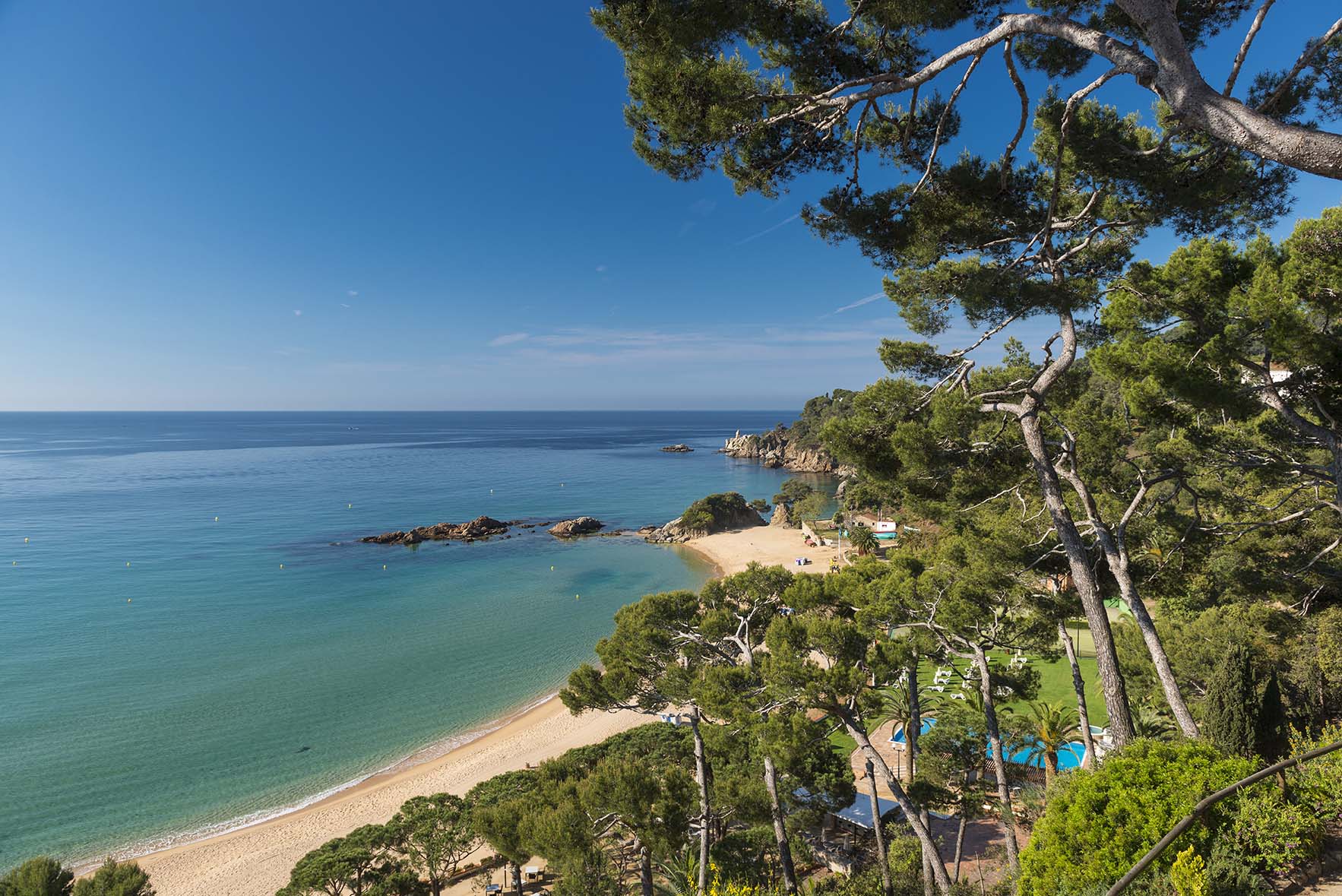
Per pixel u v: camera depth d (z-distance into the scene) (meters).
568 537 91.19
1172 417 13.13
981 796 20.16
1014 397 14.61
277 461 190.38
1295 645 18.73
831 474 163.62
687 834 16.12
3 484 133.25
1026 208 12.48
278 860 23.88
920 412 14.68
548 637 49.34
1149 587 14.75
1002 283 11.91
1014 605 16.47
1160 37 5.93
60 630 48.84
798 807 20.73
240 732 34.12
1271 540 16.91
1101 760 9.39
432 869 21.12
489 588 63.59
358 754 32.34
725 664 16.50
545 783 19.77
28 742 32.38
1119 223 12.11
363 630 50.38
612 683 16.91
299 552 76.94
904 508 16.42
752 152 9.81
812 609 17.56
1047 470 12.51
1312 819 6.81
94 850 24.88
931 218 11.95
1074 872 7.36
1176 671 20.97
